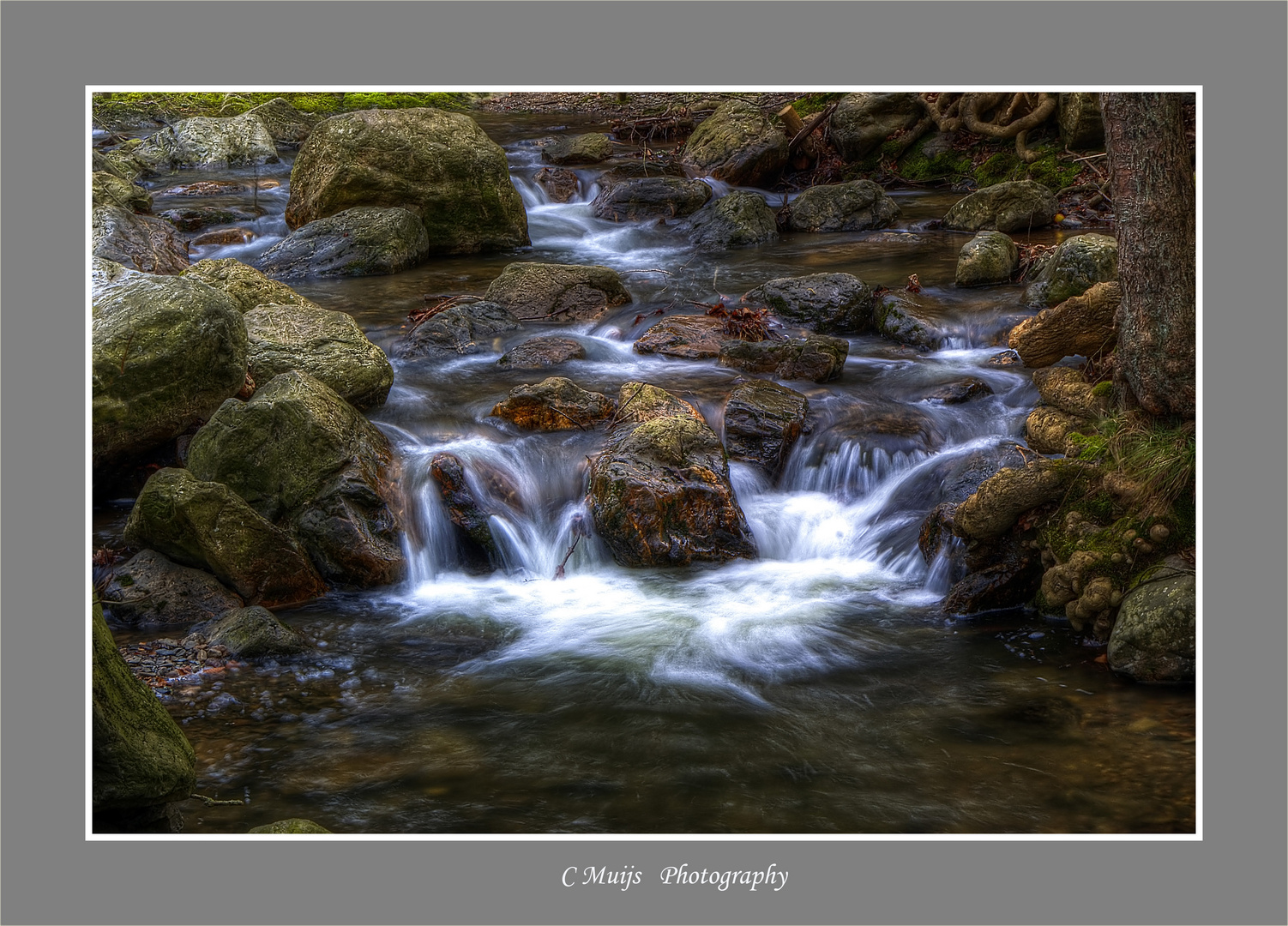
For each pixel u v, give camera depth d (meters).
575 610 6.95
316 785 5.02
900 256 13.90
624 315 11.73
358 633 6.62
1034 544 6.70
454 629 6.68
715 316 11.25
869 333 11.21
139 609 6.69
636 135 22.11
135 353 7.55
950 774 5.07
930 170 18.25
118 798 4.18
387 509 7.46
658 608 6.94
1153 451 6.38
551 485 8.02
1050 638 6.41
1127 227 6.61
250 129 20.39
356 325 9.41
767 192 18.25
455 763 5.20
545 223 16.39
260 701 5.80
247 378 8.65
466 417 8.80
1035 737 5.37
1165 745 5.25
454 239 14.70
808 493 8.34
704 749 5.32
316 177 14.45
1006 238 12.37
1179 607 5.78
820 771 5.12
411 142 14.37
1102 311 8.12
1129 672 5.88
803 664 6.16
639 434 7.88
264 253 13.73
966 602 6.73
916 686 5.90
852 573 7.45
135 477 8.02
